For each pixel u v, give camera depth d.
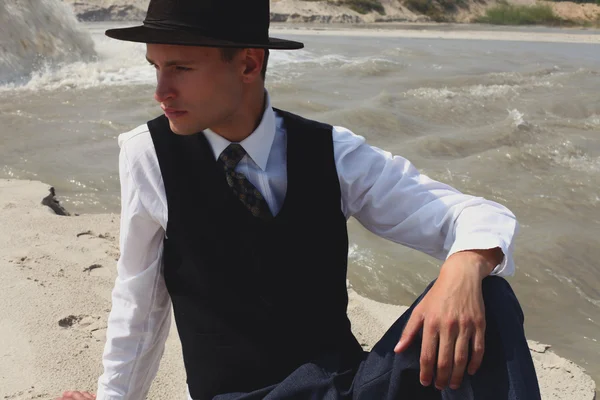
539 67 15.34
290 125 1.50
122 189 1.48
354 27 33.28
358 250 4.82
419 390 1.38
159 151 1.43
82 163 6.76
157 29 1.30
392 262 4.65
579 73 14.11
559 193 6.57
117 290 1.56
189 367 1.59
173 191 1.43
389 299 4.24
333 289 1.56
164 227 1.46
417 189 1.51
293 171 1.46
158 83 1.34
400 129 8.84
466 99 10.80
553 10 43.84
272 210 1.47
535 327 4.18
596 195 6.56
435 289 1.35
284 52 17.19
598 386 3.45
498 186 6.67
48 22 13.37
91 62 13.59
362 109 9.38
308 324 1.53
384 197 1.51
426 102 10.41
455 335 1.30
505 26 40.69
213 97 1.34
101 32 22.09
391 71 14.18
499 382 1.30
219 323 1.50
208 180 1.44
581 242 5.36
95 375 2.60
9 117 8.69
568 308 4.44
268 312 1.49
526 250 5.14
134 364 1.59
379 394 1.39
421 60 16.55
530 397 1.29
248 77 1.38
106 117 8.88
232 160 1.43
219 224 1.44
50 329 2.88
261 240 1.45
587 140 8.35
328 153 1.48
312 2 38.59
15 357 2.67
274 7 37.44
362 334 3.08
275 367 1.52
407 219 1.50
